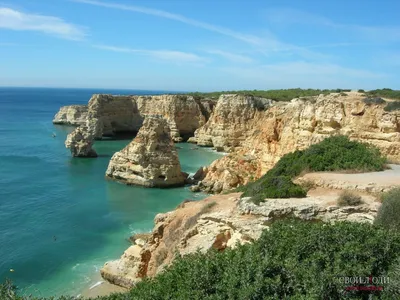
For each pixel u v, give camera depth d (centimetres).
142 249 2772
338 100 4347
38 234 3769
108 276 2859
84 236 3750
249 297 1231
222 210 2455
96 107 11062
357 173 2800
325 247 1409
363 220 1997
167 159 5872
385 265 1335
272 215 2089
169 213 2847
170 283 1536
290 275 1297
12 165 6962
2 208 4509
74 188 5553
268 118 6481
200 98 11694
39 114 18325
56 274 2980
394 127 3681
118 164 6125
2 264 3116
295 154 3341
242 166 5659
